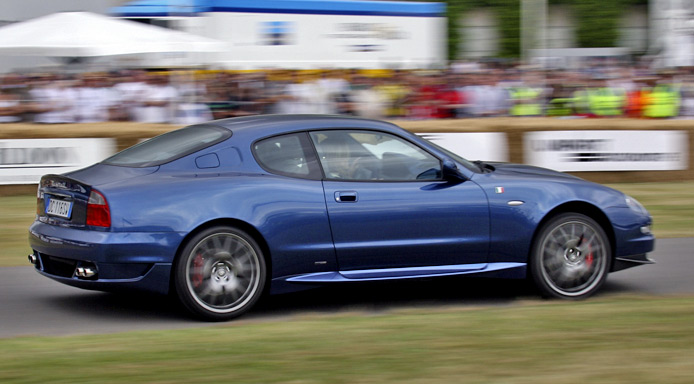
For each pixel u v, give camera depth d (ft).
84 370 15.39
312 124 22.59
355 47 72.13
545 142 51.67
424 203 22.30
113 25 56.24
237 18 67.67
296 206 21.43
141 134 47.85
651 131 52.80
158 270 20.47
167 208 20.52
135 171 21.24
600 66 67.51
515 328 18.67
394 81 58.95
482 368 15.39
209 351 16.80
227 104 56.59
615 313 20.34
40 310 22.72
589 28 99.25
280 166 21.89
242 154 21.76
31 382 14.65
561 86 59.82
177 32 59.52
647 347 16.80
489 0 96.43
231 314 21.27
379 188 22.21
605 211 23.75
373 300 24.03
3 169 45.91
